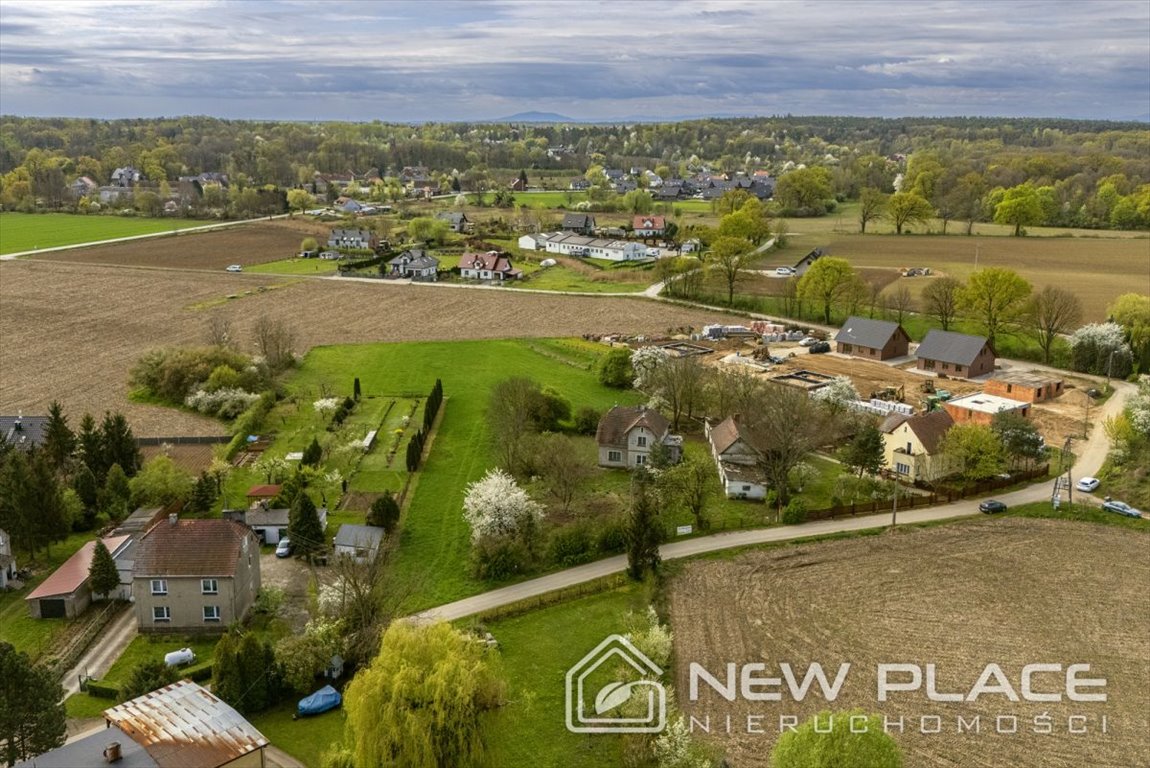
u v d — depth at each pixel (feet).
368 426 359.46
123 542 248.73
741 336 517.14
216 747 151.74
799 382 418.92
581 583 236.02
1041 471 311.27
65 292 622.95
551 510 282.56
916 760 166.91
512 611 221.46
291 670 187.52
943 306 508.12
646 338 500.33
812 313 568.00
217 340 443.73
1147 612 220.23
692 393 362.94
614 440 320.70
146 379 400.47
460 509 282.77
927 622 215.51
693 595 229.66
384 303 603.67
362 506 285.64
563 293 639.76
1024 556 250.37
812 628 213.25
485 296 629.92
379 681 150.82
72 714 182.09
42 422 327.26
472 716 152.97
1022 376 432.25
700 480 279.49
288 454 329.11
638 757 166.61
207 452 332.80
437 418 372.79
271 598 222.07
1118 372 439.22
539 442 308.81
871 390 410.11
